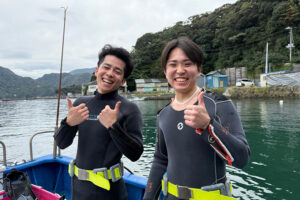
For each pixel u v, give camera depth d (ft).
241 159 3.76
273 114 49.83
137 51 221.25
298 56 114.73
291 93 90.89
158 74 191.52
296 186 16.11
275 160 21.67
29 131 48.39
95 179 5.53
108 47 6.21
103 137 5.89
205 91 4.94
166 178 4.85
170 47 4.73
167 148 4.95
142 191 7.51
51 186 10.31
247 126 37.96
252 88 101.19
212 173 4.36
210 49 174.40
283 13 128.36
